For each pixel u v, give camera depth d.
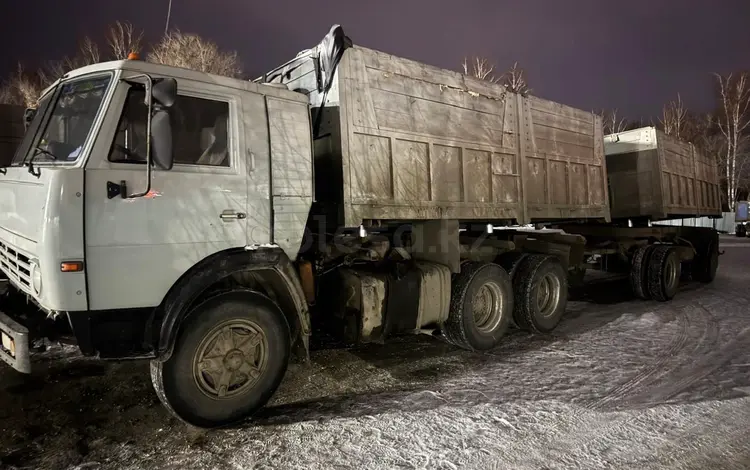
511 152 6.09
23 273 3.40
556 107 6.84
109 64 3.39
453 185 5.40
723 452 3.27
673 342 5.94
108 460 3.13
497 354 5.48
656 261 8.52
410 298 5.03
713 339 6.07
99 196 3.13
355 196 4.49
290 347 3.96
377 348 5.67
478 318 5.73
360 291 4.66
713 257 10.71
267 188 3.87
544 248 6.75
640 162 9.37
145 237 3.30
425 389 4.38
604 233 8.91
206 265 3.48
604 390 4.36
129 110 3.32
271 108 3.94
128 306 3.26
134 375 4.61
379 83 4.72
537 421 3.70
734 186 32.12
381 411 3.89
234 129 3.73
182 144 3.52
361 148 4.55
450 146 5.37
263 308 3.75
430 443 3.35
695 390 4.37
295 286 3.96
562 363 5.13
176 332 3.30
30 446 3.31
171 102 3.15
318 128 4.73
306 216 4.11
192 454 3.21
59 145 3.46
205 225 3.54
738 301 8.62
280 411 3.91
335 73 4.46
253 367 3.73
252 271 3.81
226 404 3.60
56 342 3.56
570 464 3.09
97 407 3.94
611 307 8.15
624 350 5.61
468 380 4.62
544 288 6.48
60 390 4.26
